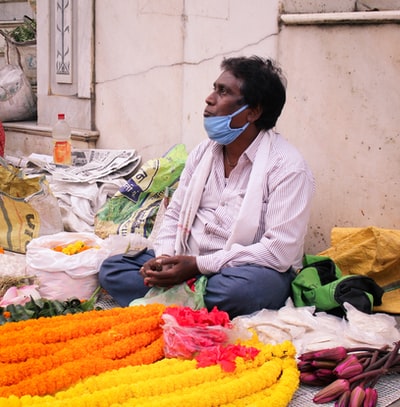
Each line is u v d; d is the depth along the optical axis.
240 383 2.40
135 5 5.15
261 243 3.07
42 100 6.18
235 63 3.16
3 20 8.02
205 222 3.28
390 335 2.88
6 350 2.49
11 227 4.29
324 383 2.64
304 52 4.10
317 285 3.18
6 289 3.36
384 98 3.79
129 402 2.26
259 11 4.30
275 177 3.12
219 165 3.32
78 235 3.81
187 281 3.13
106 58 5.49
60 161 5.27
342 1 4.50
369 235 3.57
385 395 2.60
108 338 2.69
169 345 2.66
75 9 5.69
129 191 4.53
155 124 5.17
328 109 4.04
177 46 4.88
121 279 3.34
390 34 3.71
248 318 2.98
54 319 2.83
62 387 2.38
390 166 3.82
